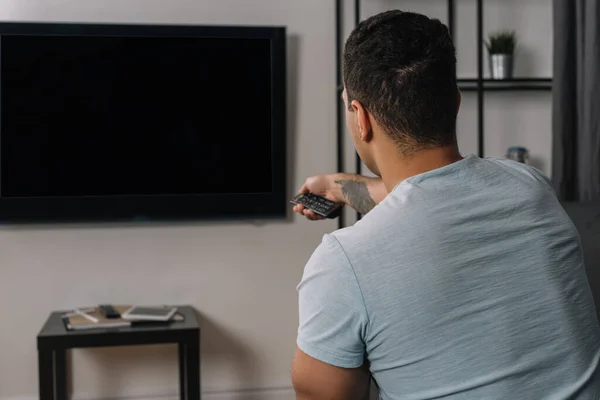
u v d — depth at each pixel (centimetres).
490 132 332
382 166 99
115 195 310
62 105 304
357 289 87
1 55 299
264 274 324
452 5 323
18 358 312
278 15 320
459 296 86
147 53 307
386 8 326
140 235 317
